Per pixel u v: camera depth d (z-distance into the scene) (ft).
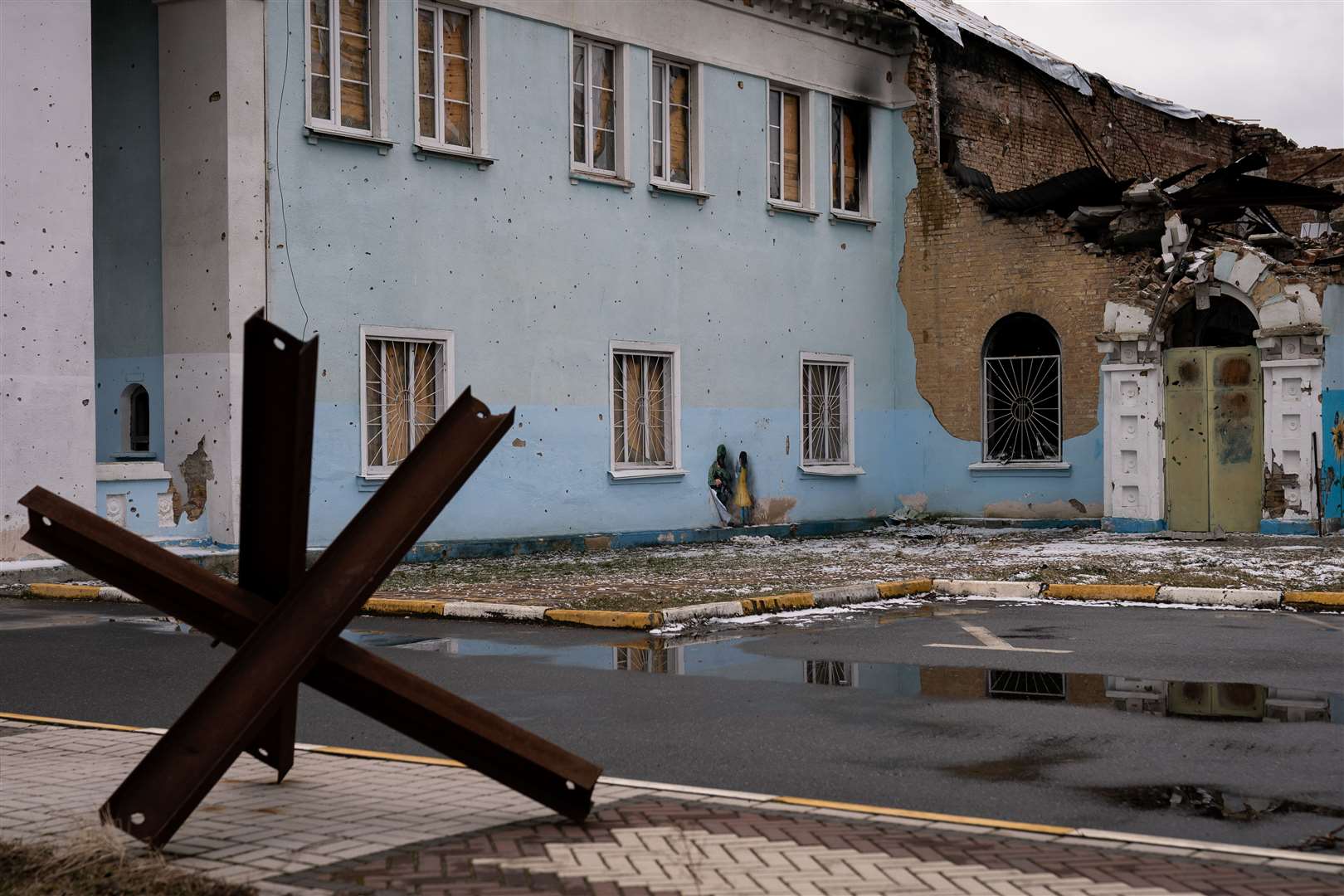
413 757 21.89
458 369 60.39
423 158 59.11
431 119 60.18
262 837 16.76
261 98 54.19
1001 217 78.13
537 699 27.91
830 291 79.00
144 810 15.38
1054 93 92.32
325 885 14.76
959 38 80.79
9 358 49.60
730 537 72.64
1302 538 64.34
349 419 56.49
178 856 15.92
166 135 55.42
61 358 51.08
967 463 79.56
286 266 54.70
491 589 46.29
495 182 61.82
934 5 86.94
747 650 34.86
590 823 17.47
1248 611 42.39
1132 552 58.80
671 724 25.25
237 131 53.62
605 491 66.69
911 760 22.21
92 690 29.17
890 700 27.66
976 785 20.44
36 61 50.47
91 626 39.88
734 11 73.20
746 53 73.92
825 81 78.43
